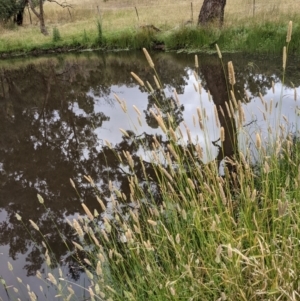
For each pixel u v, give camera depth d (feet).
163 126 7.55
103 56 40.65
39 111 25.43
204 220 8.01
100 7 72.90
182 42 37.32
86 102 25.88
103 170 15.67
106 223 7.15
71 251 10.93
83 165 16.46
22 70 39.32
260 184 10.32
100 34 45.11
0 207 13.96
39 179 15.75
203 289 7.30
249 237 7.38
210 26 37.27
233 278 6.89
